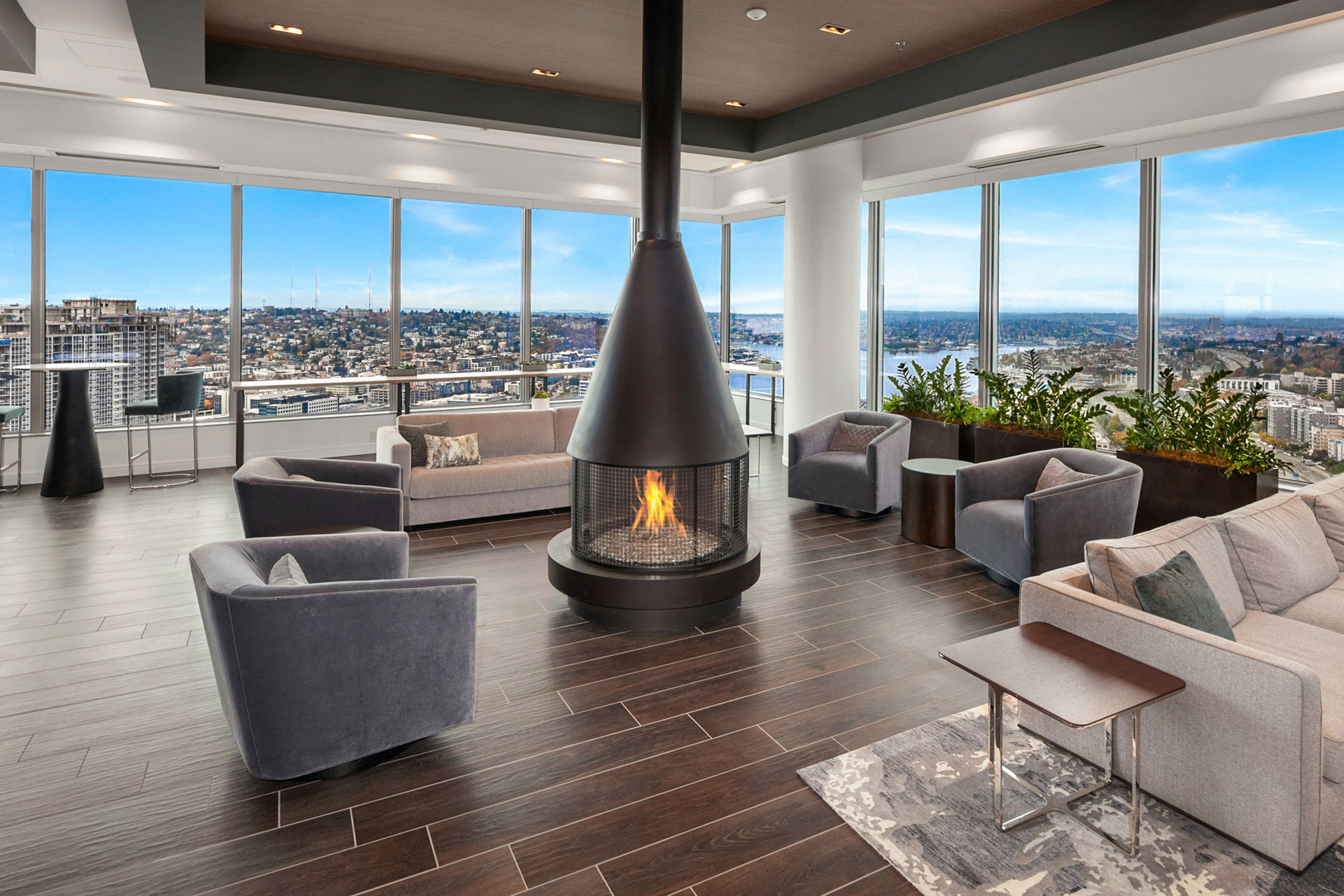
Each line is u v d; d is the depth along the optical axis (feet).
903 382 26.89
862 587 15.23
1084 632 8.69
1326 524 11.78
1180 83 17.26
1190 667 7.70
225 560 8.86
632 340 13.16
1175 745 7.96
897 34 14.99
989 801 8.38
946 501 17.70
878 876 7.32
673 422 12.84
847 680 11.30
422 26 14.61
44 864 7.36
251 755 8.27
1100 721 6.70
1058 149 20.39
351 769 8.95
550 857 7.58
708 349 13.48
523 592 14.99
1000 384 20.65
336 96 16.29
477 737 9.77
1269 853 7.27
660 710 10.46
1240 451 16.14
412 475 18.98
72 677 11.16
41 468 23.41
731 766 9.12
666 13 12.89
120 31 15.28
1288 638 9.37
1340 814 7.40
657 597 12.76
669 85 13.10
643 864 7.48
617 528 13.53
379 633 8.66
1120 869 7.29
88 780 8.71
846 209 24.32
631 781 8.84
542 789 8.68
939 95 16.44
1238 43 16.21
